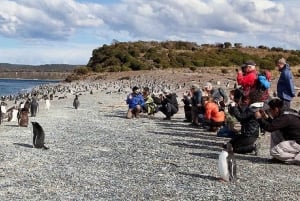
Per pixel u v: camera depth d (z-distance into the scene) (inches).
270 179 470.3
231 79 2800.2
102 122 1037.8
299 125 537.0
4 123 1051.3
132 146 689.6
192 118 949.2
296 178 475.8
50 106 1577.3
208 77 2965.1
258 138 601.6
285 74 615.2
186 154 617.0
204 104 878.4
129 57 4571.9
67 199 401.4
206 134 817.5
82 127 938.1
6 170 516.4
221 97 893.8
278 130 549.6
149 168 529.0
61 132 852.0
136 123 1014.4
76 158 590.9
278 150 539.5
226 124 775.7
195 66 4114.2
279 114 539.2
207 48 5300.2
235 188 435.8
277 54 4891.7
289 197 406.6
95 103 1704.0
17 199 401.1
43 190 430.9
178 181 464.4
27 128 937.5
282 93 620.1
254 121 588.4
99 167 535.5
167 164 550.6
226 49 5083.7
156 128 916.6
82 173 502.9
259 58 4431.6
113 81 3444.9
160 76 3344.0
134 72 3927.2
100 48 5206.7
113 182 462.0
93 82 3609.7
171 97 1083.9
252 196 408.8
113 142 730.8
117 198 404.5
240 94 683.4
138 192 423.5
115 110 1390.3
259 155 594.9
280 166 530.3
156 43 5408.5
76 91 2687.0
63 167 534.0
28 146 687.7
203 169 519.8
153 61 4441.4
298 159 533.0
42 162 563.2
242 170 508.1
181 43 5408.5
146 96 1168.2
